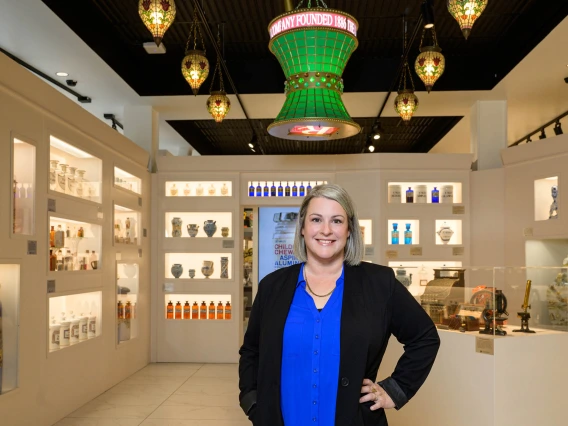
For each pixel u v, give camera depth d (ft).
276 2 18.15
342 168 24.35
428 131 34.94
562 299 10.92
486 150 24.18
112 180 19.38
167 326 24.21
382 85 22.82
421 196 24.11
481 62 22.72
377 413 5.58
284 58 13.43
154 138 25.59
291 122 13.11
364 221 24.53
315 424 5.46
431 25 15.71
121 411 15.92
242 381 6.10
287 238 27.73
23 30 16.96
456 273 11.13
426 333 5.80
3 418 11.96
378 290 5.73
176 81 23.27
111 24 19.69
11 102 12.57
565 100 24.34
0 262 12.00
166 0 11.74
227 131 35.55
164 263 24.48
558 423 10.37
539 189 21.17
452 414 10.69
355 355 5.40
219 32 20.51
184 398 17.54
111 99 24.07
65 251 16.28
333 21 12.64
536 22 17.83
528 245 21.62
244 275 28.73
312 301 5.79
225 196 24.68
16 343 12.69
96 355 17.67
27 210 13.47
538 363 10.20
